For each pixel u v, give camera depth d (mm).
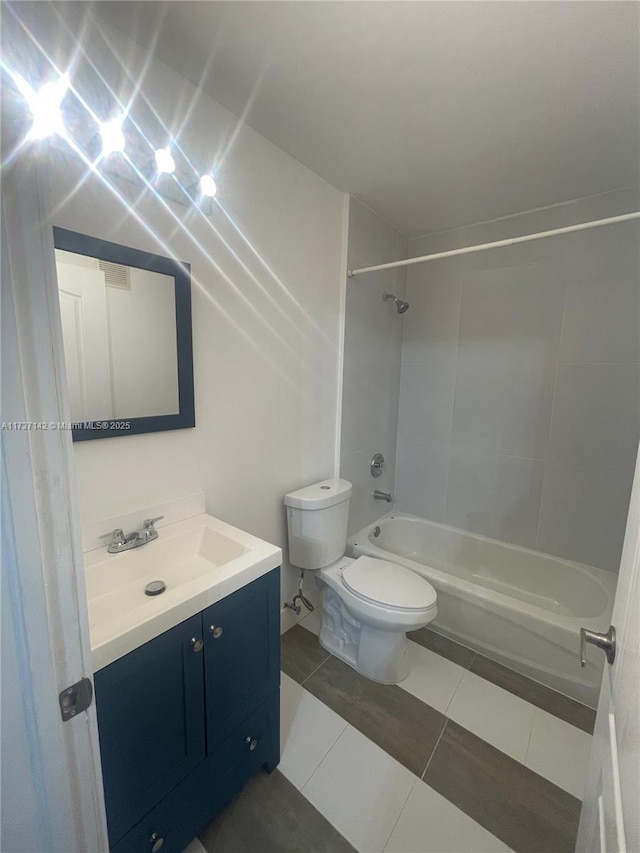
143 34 1057
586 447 2051
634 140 1485
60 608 511
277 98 1307
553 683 1692
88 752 577
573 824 1183
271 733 1290
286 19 997
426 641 1992
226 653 1077
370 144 1561
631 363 1894
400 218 2266
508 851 1114
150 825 940
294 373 1853
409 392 2686
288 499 1842
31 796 513
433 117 1383
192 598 952
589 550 2092
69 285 1047
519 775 1326
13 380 437
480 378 2369
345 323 2094
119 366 1181
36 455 466
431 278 2508
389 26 1011
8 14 513
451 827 1171
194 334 1387
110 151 1069
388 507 2754
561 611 2084
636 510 615
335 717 1539
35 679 494
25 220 435
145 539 1257
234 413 1583
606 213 1899
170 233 1259
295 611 2076
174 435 1372
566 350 2061
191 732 1009
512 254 2189
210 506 1533
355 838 1141
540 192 1914
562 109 1323
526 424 2230
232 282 1494
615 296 1905
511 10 955
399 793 1262
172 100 1202
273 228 1628
